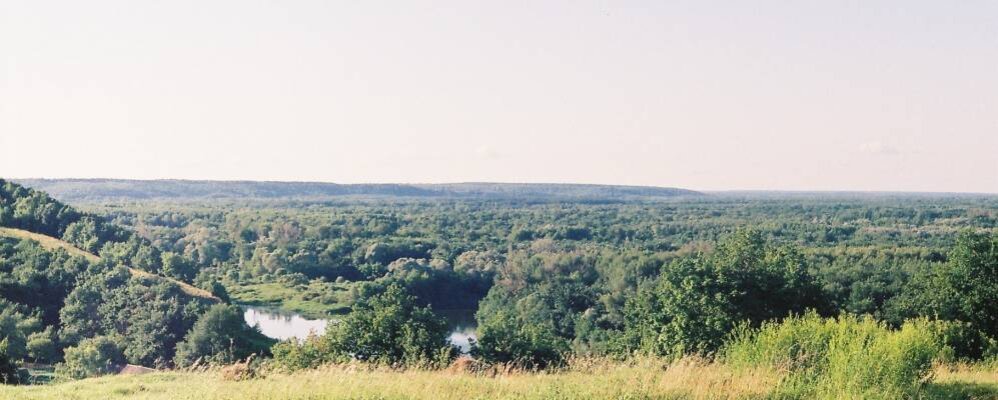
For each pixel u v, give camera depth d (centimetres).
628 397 1323
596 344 6281
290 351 3525
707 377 1426
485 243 16700
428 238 17088
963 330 2628
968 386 1499
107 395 1681
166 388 1761
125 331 7838
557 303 8906
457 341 8069
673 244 14875
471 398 1385
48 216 11438
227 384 1595
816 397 1344
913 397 1354
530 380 1596
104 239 11325
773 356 1523
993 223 16625
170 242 16688
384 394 1386
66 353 6378
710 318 2970
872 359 1391
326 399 1357
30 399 1652
